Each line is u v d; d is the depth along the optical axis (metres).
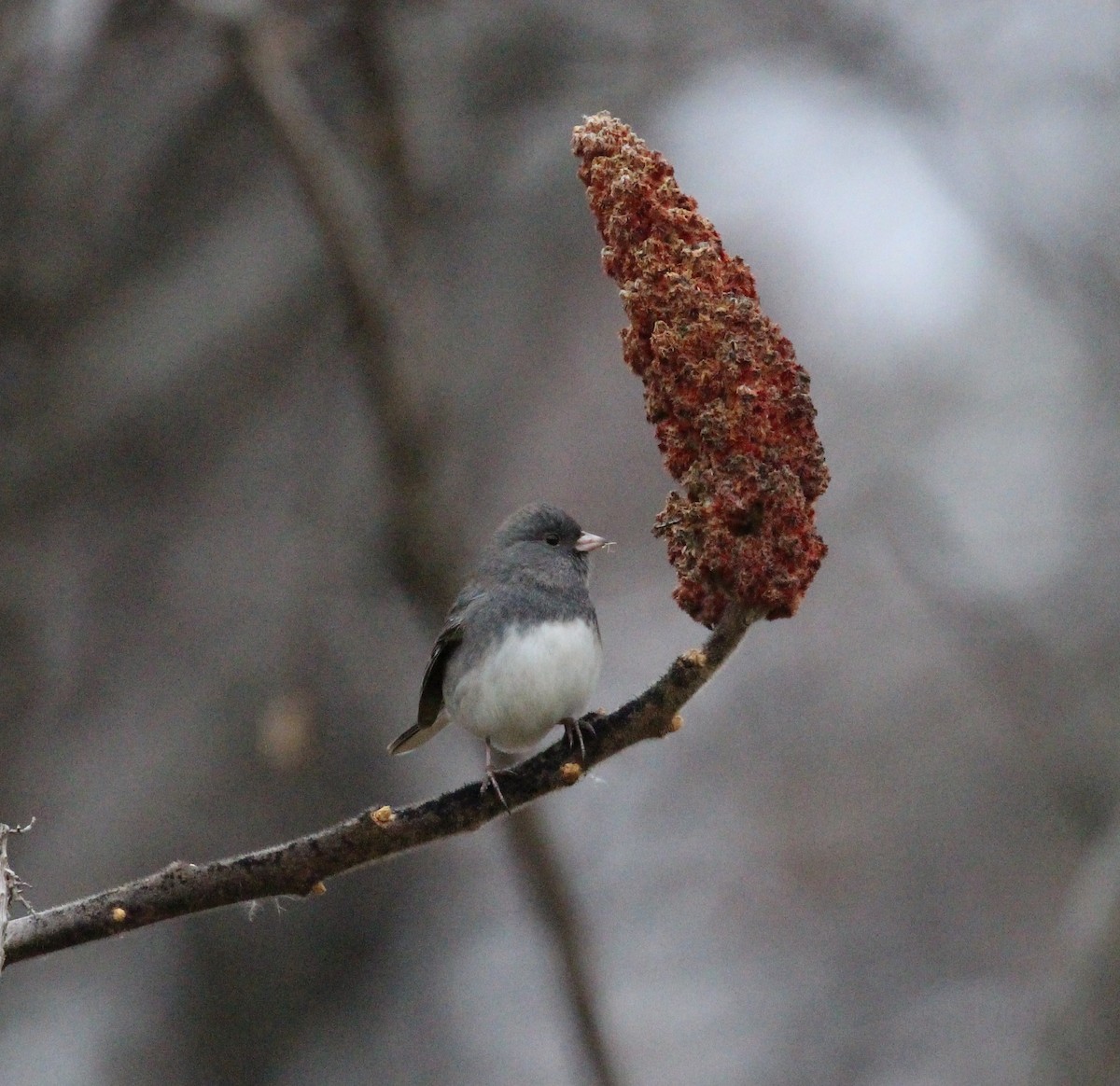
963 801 17.31
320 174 9.84
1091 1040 8.98
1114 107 13.70
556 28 12.34
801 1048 15.45
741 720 17.94
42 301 11.86
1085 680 13.55
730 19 12.91
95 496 12.32
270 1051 13.66
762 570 4.82
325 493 12.52
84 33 10.98
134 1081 13.23
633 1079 14.21
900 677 17.94
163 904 4.82
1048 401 16.47
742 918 16.70
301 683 12.43
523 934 15.03
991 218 13.90
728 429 4.87
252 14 9.73
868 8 13.58
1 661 12.15
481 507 13.77
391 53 10.59
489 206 12.77
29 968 13.59
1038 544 15.36
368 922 14.23
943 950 16.45
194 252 12.33
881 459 16.08
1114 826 9.81
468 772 13.36
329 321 12.44
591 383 16.34
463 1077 13.99
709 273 4.96
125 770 12.46
